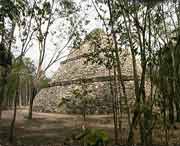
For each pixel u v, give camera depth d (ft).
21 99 178.60
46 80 115.24
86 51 116.67
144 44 27.66
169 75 26.45
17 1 35.24
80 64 115.85
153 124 26.55
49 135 51.55
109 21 34.30
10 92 50.90
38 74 57.06
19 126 64.95
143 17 28.58
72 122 72.90
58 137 49.03
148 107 25.66
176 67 26.71
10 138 44.80
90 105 95.86
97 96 98.17
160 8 28.40
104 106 96.37
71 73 115.75
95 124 67.05
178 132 41.29
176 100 27.45
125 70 100.07
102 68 106.22
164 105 27.12
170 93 26.89
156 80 26.78
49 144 41.75
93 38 47.80
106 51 37.73
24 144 42.11
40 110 118.73
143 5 26.94
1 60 40.14
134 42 29.89
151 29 28.68
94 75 105.19
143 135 27.02
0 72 41.37
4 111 102.68
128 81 95.35
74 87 104.32
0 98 44.86
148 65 27.32
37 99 128.77
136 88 27.58
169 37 27.45
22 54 45.57
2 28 36.35
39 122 73.82
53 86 118.93
